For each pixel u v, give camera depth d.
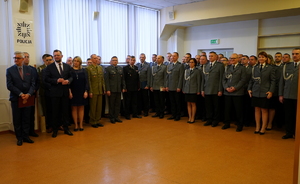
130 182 2.77
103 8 6.92
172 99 6.03
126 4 7.57
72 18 6.18
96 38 6.79
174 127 5.27
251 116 5.70
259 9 6.46
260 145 4.08
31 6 4.82
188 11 7.71
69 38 6.13
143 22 8.17
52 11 5.73
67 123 4.82
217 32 8.19
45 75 4.50
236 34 7.80
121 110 6.54
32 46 4.87
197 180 2.82
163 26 8.41
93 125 5.30
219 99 5.39
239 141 4.29
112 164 3.28
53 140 4.38
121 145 4.07
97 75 5.27
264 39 7.43
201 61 5.46
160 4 7.80
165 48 8.99
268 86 4.62
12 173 3.03
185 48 8.98
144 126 5.37
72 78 4.77
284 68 4.48
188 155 3.61
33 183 2.77
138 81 6.22
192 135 4.66
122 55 7.55
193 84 5.51
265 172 3.04
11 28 4.61
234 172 3.04
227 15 6.97
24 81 4.15
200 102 6.05
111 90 5.60
